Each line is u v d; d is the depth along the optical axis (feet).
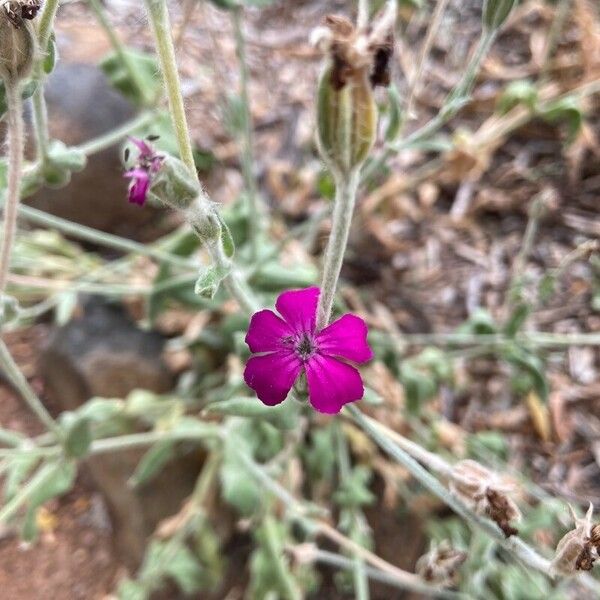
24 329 0.94
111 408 0.64
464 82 0.57
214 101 1.06
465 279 0.96
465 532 0.78
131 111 0.95
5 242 0.43
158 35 0.34
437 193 1.03
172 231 0.98
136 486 0.81
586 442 0.85
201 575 0.78
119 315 0.90
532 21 1.08
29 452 0.66
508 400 0.88
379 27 0.30
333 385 0.37
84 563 0.81
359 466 0.78
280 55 1.15
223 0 0.64
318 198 1.00
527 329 0.90
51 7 0.37
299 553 0.67
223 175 1.03
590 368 0.88
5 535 0.82
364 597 0.64
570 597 0.74
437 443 0.79
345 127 0.31
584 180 0.99
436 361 0.79
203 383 0.84
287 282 0.73
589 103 0.97
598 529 0.39
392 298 0.95
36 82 0.43
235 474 0.73
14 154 0.40
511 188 1.01
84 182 0.92
